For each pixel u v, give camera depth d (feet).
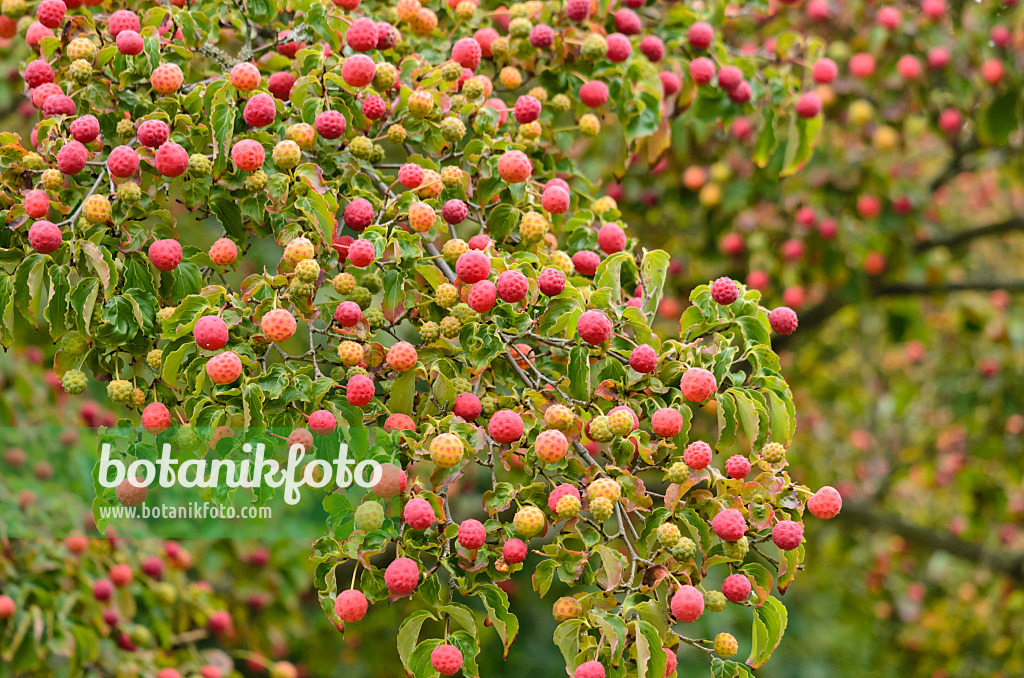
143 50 7.45
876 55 9.58
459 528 7.13
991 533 14.75
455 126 7.51
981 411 13.84
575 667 7.11
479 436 7.17
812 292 12.23
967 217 15.69
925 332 13.82
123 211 7.30
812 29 9.79
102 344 7.29
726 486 7.22
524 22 7.85
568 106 7.86
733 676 7.13
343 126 7.38
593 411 7.27
